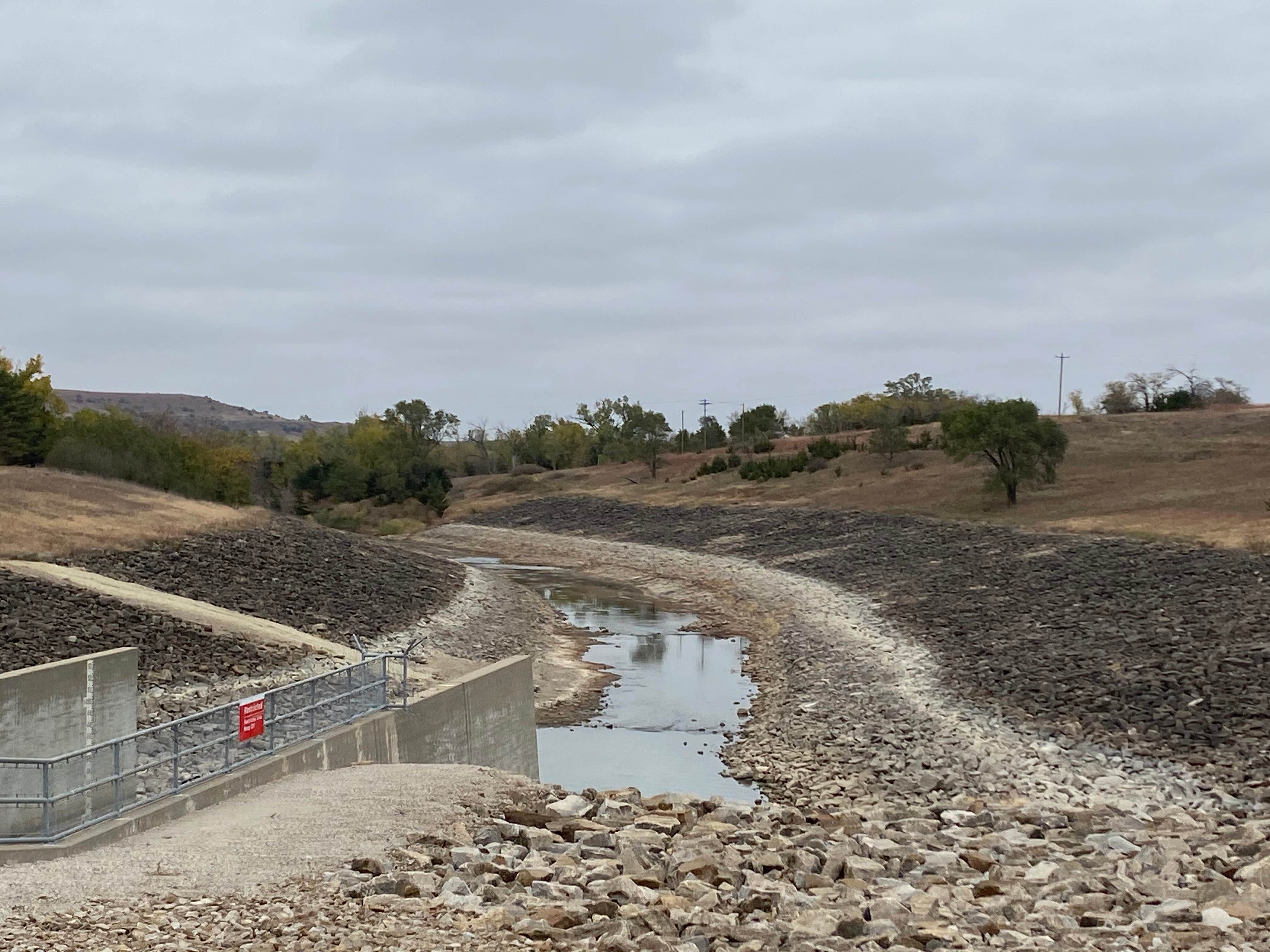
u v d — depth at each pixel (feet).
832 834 47.85
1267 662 100.37
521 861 41.70
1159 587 143.95
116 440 254.06
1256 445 290.76
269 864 40.16
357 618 137.08
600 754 97.04
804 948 31.40
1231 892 37.76
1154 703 93.76
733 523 289.33
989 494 261.65
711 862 40.01
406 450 408.46
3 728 47.34
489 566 269.23
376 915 34.42
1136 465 281.33
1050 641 122.11
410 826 45.70
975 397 494.18
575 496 388.37
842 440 421.18
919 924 34.04
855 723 100.37
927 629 141.79
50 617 100.83
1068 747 85.97
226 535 175.42
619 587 226.38
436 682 107.96
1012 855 45.70
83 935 31.73
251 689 90.99
